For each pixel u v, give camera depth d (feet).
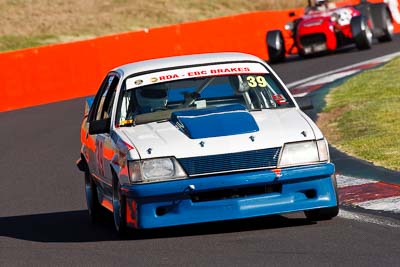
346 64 279.08
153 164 90.74
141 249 90.27
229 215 90.07
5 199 139.54
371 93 206.69
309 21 305.32
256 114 98.99
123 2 532.73
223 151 90.07
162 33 323.57
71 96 295.07
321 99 211.41
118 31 483.92
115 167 96.22
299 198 91.56
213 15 529.86
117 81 107.65
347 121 174.50
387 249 81.61
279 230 94.02
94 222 113.50
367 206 104.63
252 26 354.54
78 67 298.15
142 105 102.47
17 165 175.42
